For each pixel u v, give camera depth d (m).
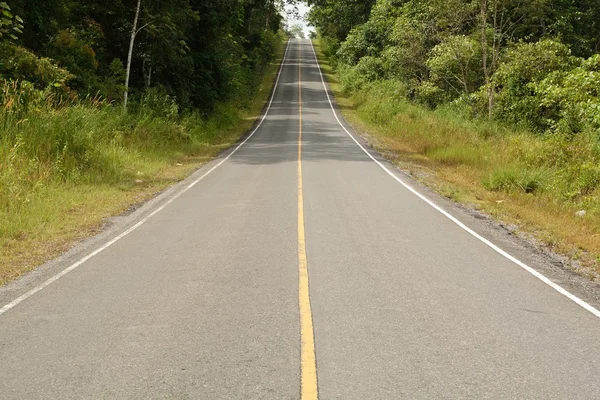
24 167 13.28
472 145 22.86
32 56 19.58
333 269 7.43
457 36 33.03
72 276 7.25
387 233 9.67
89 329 5.39
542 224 11.23
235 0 40.34
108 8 28.94
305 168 18.69
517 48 29.38
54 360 4.70
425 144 26.12
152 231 9.94
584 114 19.52
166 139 24.03
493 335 5.29
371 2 73.94
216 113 37.75
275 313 5.79
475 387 4.21
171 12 30.69
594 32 43.09
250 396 4.03
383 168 19.09
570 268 8.09
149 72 31.42
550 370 4.54
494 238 9.66
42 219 10.76
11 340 5.14
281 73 77.12
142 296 6.38
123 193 14.06
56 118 16.05
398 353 4.82
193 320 5.60
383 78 52.75
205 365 4.57
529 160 17.66
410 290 6.62
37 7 23.11
